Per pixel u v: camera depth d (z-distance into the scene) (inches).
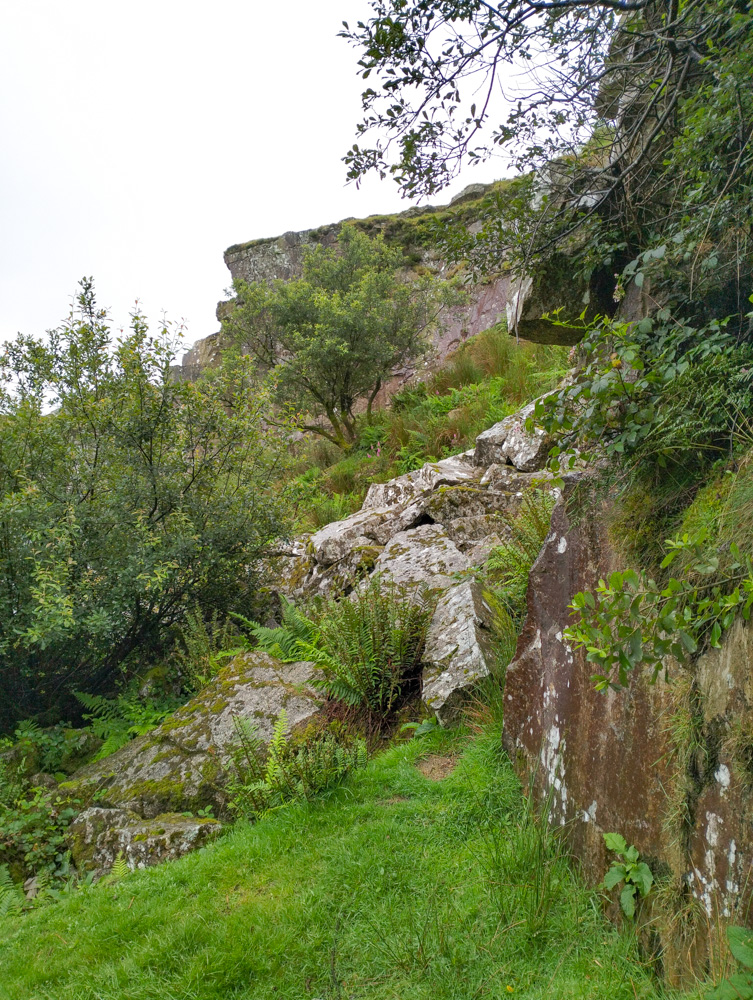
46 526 250.2
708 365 96.1
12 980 117.7
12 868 181.9
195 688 256.1
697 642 88.7
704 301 111.7
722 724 82.0
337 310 547.5
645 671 100.8
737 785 78.9
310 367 550.3
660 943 90.5
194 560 287.0
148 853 160.9
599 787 110.1
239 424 299.0
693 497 101.4
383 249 661.9
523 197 139.0
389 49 106.5
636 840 99.1
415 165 123.3
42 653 255.9
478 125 114.1
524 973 96.2
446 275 678.5
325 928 114.3
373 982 101.7
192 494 297.3
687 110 104.8
